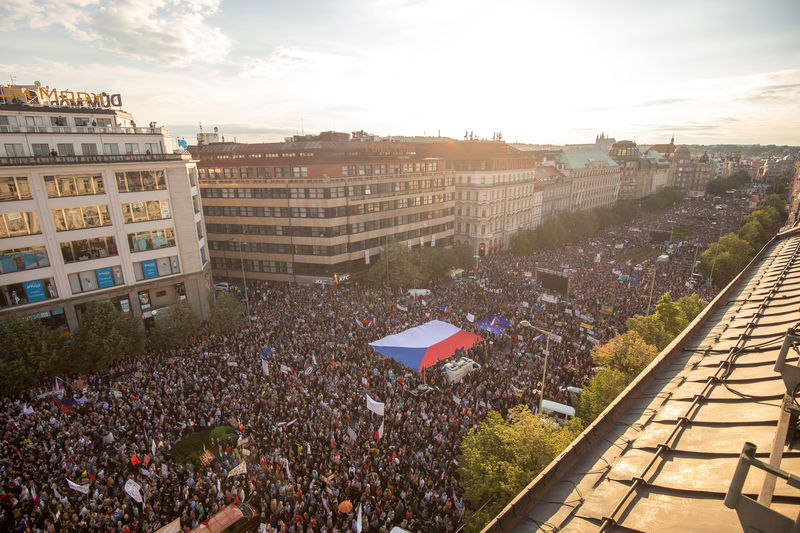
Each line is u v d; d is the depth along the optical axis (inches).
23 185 1657.2
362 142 3284.9
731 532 276.2
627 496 339.9
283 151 3093.0
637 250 3932.1
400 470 1083.9
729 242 2783.0
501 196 3946.9
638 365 1277.1
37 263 1716.3
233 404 1334.9
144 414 1295.5
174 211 2037.4
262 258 2910.9
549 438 845.2
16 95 1905.8
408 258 2657.5
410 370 1608.0
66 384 1456.7
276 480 1059.9
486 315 2075.5
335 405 1327.5
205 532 892.6
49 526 898.1
